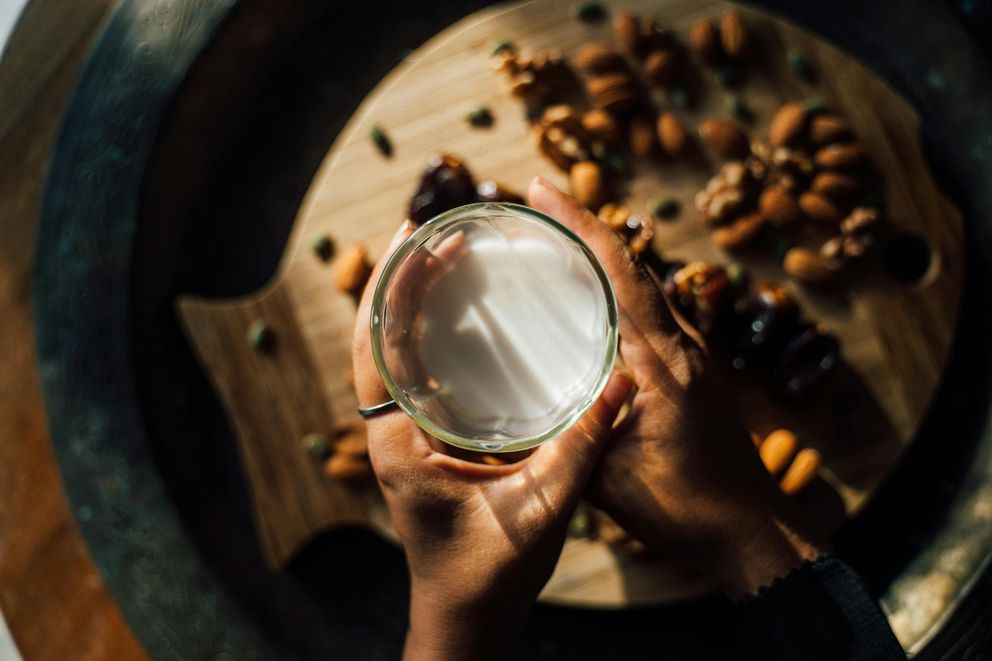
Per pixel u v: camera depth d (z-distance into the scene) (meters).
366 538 0.53
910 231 0.49
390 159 0.50
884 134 0.49
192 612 0.51
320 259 0.50
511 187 0.49
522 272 0.35
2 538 0.53
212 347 0.50
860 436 0.48
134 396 0.52
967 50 0.50
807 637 0.38
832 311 0.48
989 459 0.49
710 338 0.48
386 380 0.33
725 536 0.38
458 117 0.50
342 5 0.55
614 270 0.38
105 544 0.52
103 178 0.52
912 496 0.50
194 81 0.53
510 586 0.36
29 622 0.52
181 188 0.54
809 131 0.49
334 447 0.50
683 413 0.38
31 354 0.54
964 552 0.48
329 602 0.53
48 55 0.55
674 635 0.51
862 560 0.50
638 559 0.47
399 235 0.38
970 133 0.51
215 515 0.53
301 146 0.55
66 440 0.52
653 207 0.49
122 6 0.52
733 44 0.49
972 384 0.50
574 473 0.36
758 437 0.48
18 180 0.55
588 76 0.49
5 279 0.54
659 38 0.49
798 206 0.48
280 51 0.55
